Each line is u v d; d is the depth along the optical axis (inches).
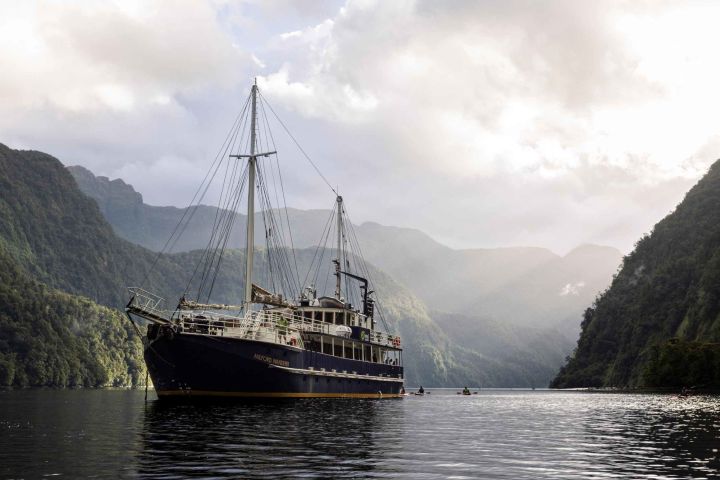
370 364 3499.0
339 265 4111.7
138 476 900.6
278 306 3292.3
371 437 1424.7
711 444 1371.8
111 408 2650.1
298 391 2751.0
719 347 6584.6
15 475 907.4
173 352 2464.3
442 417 2237.9
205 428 1577.3
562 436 1552.7
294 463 1023.0
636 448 1295.5
